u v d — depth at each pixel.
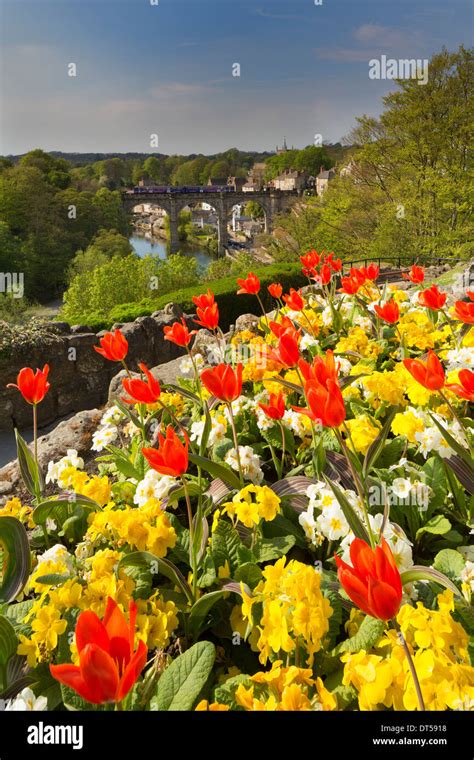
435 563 1.93
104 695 0.88
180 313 11.52
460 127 25.22
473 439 2.70
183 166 129.25
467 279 10.88
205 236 110.94
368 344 4.24
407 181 26.67
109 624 0.96
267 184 102.56
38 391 2.54
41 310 29.58
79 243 54.31
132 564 1.91
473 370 3.30
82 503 2.28
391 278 14.91
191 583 1.97
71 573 1.95
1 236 48.53
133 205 77.81
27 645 1.64
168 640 1.77
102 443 3.17
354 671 1.34
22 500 3.64
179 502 2.71
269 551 2.09
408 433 2.42
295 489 2.36
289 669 1.38
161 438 1.91
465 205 24.48
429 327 4.50
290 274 15.83
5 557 2.06
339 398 1.58
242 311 14.53
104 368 10.55
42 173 61.38
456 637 1.39
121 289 35.28
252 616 1.69
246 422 3.30
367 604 1.05
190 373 5.23
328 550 2.20
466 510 2.42
